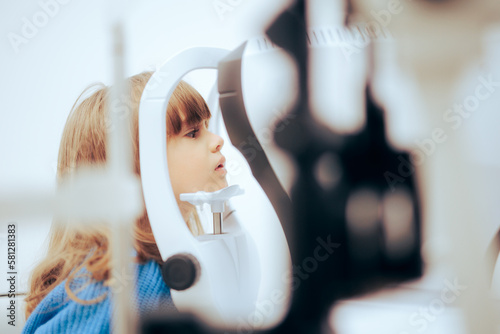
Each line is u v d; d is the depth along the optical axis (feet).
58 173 3.15
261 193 2.92
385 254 2.26
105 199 2.32
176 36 3.02
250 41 2.39
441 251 2.01
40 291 3.07
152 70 3.06
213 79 3.25
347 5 2.19
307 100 2.28
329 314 2.36
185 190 3.14
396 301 2.23
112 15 2.87
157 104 2.52
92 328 2.57
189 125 3.14
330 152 2.28
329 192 2.31
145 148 2.52
